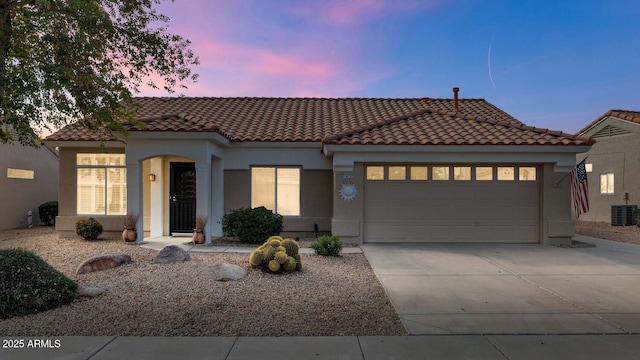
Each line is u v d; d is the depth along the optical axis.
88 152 13.11
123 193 13.06
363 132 12.80
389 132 12.80
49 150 20.03
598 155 20.41
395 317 5.84
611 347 4.84
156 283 7.18
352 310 6.09
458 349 4.77
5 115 7.54
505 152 11.94
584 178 11.70
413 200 12.53
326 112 16.48
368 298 6.70
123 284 7.11
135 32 7.64
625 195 19.00
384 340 5.02
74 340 4.91
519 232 12.51
